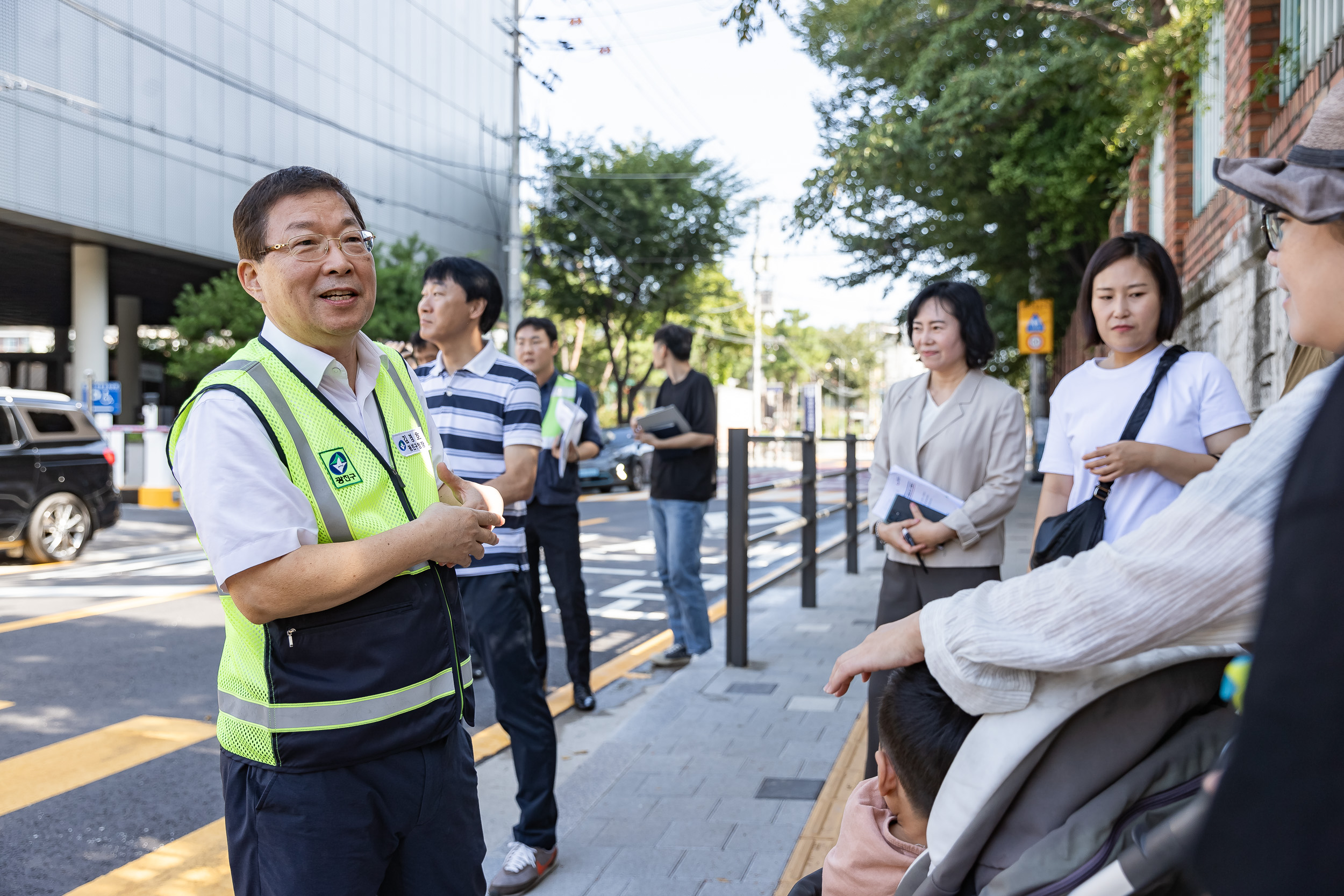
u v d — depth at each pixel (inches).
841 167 507.2
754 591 255.0
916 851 59.6
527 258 1117.1
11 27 722.2
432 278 129.8
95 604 298.7
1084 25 430.0
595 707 200.1
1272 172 40.8
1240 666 45.7
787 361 2869.1
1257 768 23.9
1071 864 44.6
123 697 203.3
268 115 951.6
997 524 135.8
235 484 65.0
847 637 252.1
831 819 135.1
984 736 48.9
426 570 73.0
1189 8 263.0
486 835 138.7
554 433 197.6
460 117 1250.0
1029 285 735.7
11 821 143.6
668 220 1088.2
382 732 68.1
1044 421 824.9
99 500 414.0
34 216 746.2
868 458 616.4
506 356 133.3
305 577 64.2
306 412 69.6
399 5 1128.2
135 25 818.8
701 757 162.6
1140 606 43.2
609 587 347.3
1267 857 23.3
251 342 73.3
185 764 166.6
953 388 141.6
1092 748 47.6
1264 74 208.4
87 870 128.9
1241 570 40.6
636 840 131.1
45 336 1930.4
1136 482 101.0
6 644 246.2
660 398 234.1
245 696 68.0
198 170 884.0
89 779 159.3
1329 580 23.3
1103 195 527.5
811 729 176.1
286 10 967.0
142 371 1065.5
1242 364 236.5
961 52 466.6
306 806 67.0
